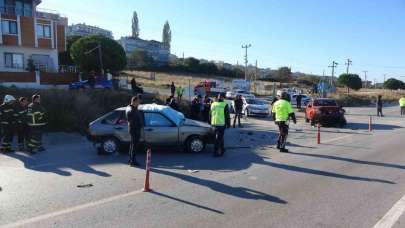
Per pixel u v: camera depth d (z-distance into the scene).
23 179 9.19
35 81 29.67
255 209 6.90
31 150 13.03
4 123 13.14
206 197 7.64
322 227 6.03
